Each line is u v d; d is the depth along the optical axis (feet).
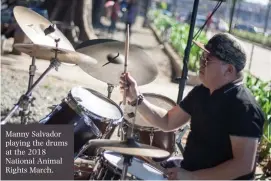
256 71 48.67
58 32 15.15
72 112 13.26
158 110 12.65
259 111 10.75
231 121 10.64
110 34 70.18
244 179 10.68
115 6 69.92
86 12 51.06
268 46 62.59
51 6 49.93
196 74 37.73
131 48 15.07
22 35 36.65
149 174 11.07
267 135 20.59
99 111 13.56
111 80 14.55
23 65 34.42
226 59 10.86
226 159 10.94
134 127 13.66
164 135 13.98
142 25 95.35
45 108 24.39
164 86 36.58
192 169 11.34
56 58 14.15
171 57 51.83
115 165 10.91
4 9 44.37
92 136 13.29
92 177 11.82
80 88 14.58
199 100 11.52
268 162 19.48
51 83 29.89
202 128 11.27
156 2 134.00
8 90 26.86
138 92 12.44
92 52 15.05
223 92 10.91
